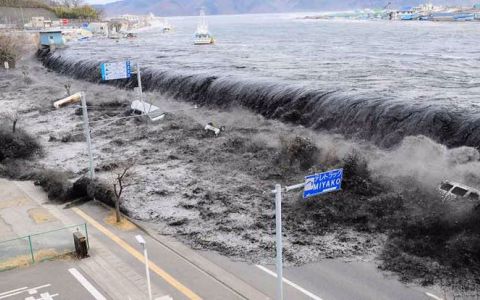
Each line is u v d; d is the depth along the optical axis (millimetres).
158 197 32906
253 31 191375
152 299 20500
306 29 192750
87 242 24281
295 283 22031
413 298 20625
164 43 133625
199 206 31281
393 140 39625
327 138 42875
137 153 42812
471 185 30578
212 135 46625
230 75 61469
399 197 29188
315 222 28078
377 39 124062
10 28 149875
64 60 94188
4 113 58531
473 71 62562
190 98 61438
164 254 24891
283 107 50094
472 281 21656
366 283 21875
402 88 50312
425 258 23656
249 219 29047
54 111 59500
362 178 32312
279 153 39875
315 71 65688
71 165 40250
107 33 170625
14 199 32562
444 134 37344
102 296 20734
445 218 25875
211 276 22703
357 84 53094
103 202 31875
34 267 23062
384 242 25516
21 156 42250
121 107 60031
